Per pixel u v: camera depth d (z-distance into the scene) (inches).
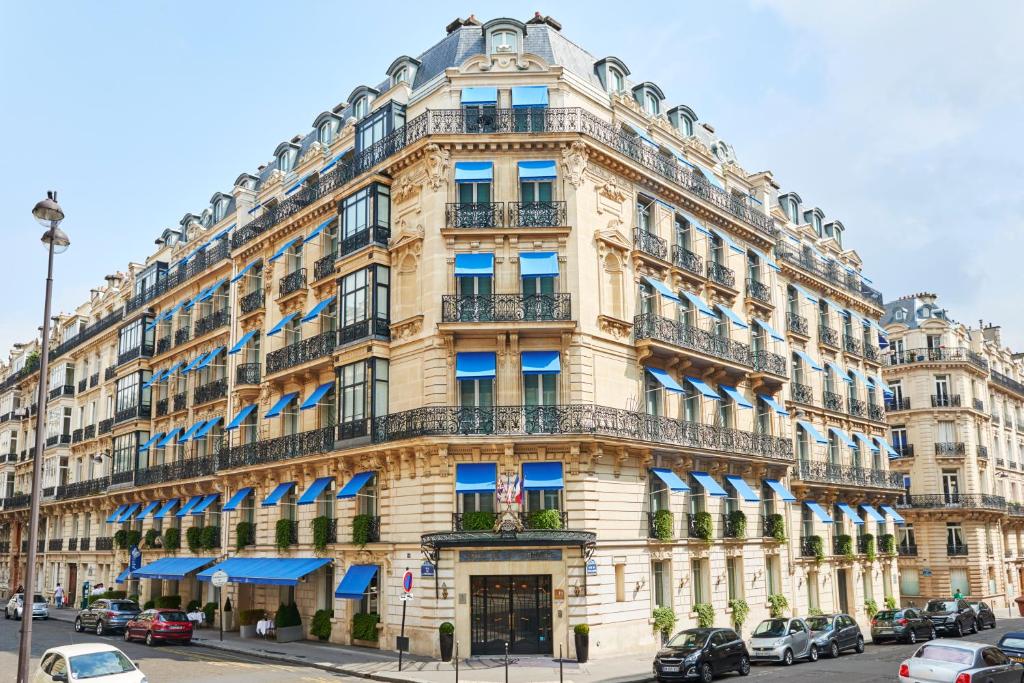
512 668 1050.7
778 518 1569.9
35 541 767.1
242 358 1694.1
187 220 2146.9
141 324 2108.8
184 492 1845.5
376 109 1398.9
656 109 1568.7
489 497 1192.8
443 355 1210.0
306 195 1551.4
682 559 1327.5
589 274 1254.3
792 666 1144.2
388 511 1250.6
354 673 1037.8
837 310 1984.5
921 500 2495.1
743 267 1648.6
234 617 1604.3
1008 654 939.3
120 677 732.7
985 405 2701.8
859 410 1977.1
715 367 1446.9
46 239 832.3
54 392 2667.3
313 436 1408.7
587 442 1157.1
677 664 962.7
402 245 1291.8
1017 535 2792.8
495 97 1295.5
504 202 1252.5
